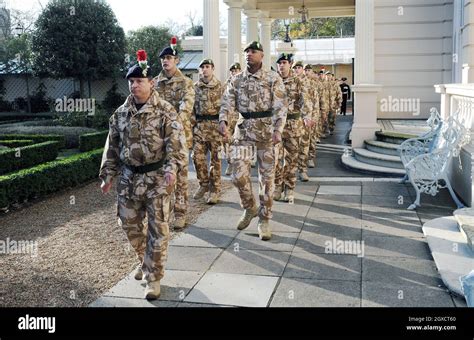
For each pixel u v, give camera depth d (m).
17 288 5.05
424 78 15.98
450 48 15.68
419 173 7.86
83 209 8.44
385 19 15.99
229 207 8.14
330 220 7.26
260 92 6.35
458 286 4.66
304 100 8.30
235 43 17.72
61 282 5.20
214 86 8.18
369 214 7.53
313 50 34.09
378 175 10.52
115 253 6.09
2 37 35.91
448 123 7.92
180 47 28.86
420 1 15.77
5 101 30.45
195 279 5.16
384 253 5.84
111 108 27.09
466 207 7.56
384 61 16.12
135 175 4.71
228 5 17.61
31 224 7.52
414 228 6.79
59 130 16.73
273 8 20.61
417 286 4.88
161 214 4.68
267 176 6.43
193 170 11.52
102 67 27.50
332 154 13.68
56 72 27.20
